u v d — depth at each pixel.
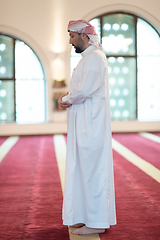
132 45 10.74
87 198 2.68
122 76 10.81
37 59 10.47
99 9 10.23
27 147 7.74
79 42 2.76
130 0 10.28
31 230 2.86
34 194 3.93
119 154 6.58
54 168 5.39
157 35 10.74
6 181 4.58
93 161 2.67
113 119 10.91
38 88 10.58
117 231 2.81
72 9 10.19
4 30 10.04
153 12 10.37
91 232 2.74
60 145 7.98
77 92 2.62
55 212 3.30
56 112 10.43
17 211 3.34
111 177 2.74
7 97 10.49
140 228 2.86
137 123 10.66
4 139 9.38
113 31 10.63
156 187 4.14
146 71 10.85
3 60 10.37
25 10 10.09
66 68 10.34
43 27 10.18
